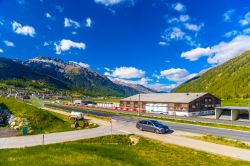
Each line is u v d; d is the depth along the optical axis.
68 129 51.94
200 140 42.16
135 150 31.61
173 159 28.53
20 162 21.41
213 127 55.81
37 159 22.66
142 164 25.09
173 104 96.62
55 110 108.19
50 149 28.16
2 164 20.81
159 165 25.50
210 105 100.31
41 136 43.47
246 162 29.30
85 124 58.09
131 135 45.59
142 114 90.00
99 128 53.25
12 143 37.44
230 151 34.84
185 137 44.66
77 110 109.12
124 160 25.66
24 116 55.50
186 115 91.44
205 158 30.22
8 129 50.59
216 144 39.16
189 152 33.28
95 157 24.75
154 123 49.75
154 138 43.53
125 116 81.81
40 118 56.31
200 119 72.31
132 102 117.94
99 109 118.25
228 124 59.66
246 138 43.50
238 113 74.06
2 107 65.69
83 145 31.45
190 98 95.75
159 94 117.94
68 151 27.22
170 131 50.72
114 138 43.47
